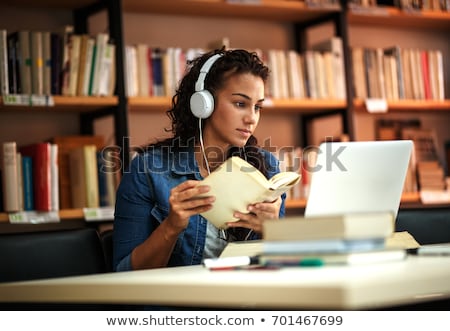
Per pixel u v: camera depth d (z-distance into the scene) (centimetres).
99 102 341
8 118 358
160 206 221
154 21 397
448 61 488
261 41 428
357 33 461
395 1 434
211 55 234
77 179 339
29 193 328
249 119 223
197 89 226
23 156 333
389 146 186
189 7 387
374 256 149
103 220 338
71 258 205
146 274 157
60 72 336
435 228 248
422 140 446
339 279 121
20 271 197
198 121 230
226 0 379
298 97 399
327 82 407
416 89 434
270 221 145
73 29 360
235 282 125
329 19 417
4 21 358
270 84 391
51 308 192
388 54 435
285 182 183
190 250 220
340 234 138
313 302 115
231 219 185
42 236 204
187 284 129
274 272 138
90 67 342
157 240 196
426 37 484
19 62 327
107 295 139
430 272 131
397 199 189
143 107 368
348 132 405
